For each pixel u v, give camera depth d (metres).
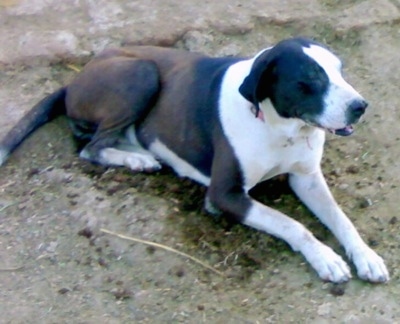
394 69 8.70
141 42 8.94
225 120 7.02
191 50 8.91
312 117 6.62
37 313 6.53
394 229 7.16
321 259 6.74
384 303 6.56
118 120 7.60
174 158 7.51
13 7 9.30
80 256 6.93
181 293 6.66
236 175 7.04
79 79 7.79
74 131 7.96
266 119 6.86
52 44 8.83
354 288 6.67
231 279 6.77
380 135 8.02
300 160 7.11
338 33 9.08
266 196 7.45
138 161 7.54
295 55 6.60
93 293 6.67
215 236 7.05
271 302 6.60
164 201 7.28
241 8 9.30
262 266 6.86
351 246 6.86
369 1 9.41
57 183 7.49
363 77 8.65
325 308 6.53
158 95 7.57
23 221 7.20
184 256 6.90
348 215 7.29
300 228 6.91
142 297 6.63
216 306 6.57
